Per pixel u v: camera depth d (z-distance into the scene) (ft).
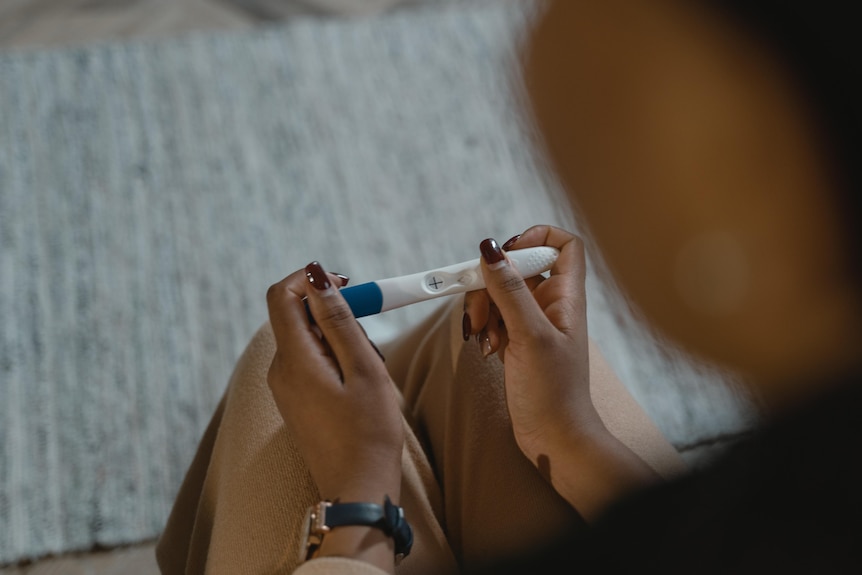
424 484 2.02
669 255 0.68
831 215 0.63
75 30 4.79
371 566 1.44
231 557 1.78
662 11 0.63
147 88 4.55
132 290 3.88
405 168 4.41
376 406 1.61
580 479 1.73
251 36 4.80
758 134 0.63
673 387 3.76
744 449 0.97
